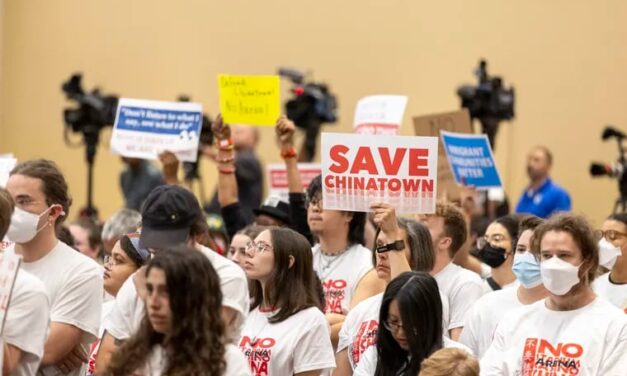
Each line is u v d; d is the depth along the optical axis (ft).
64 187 23.93
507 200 49.21
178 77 58.70
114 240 30.73
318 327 24.73
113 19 59.31
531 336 23.02
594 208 53.47
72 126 46.60
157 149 34.96
